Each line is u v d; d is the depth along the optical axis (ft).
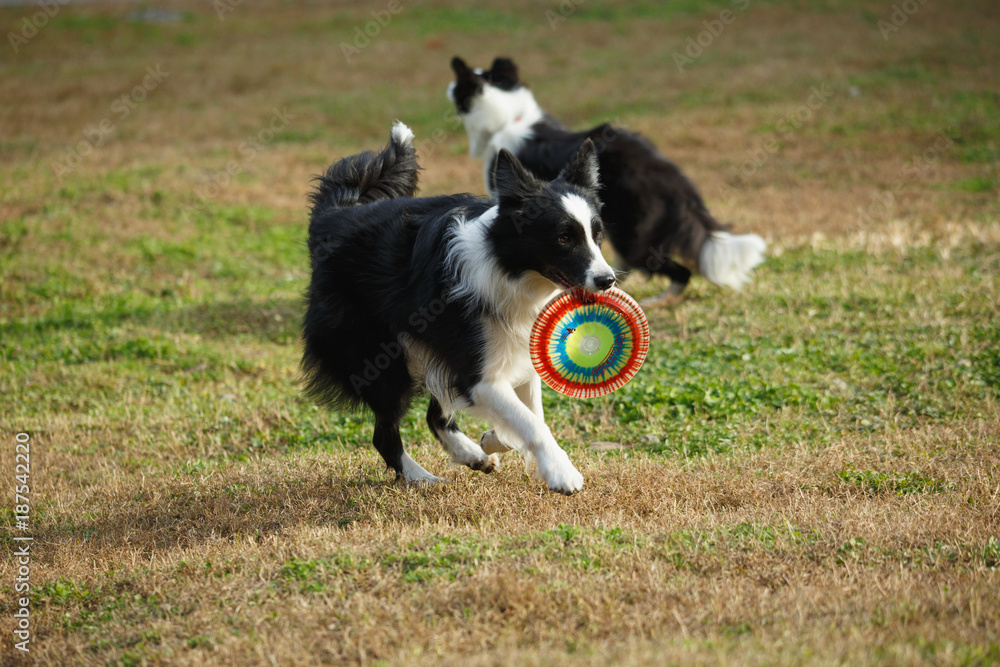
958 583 13.99
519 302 18.10
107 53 95.50
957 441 21.29
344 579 15.20
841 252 40.91
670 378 27.25
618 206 35.19
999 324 29.53
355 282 19.94
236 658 13.11
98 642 14.29
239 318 36.70
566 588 14.11
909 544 15.74
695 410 24.76
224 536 18.84
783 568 14.96
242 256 44.83
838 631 12.42
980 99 69.15
